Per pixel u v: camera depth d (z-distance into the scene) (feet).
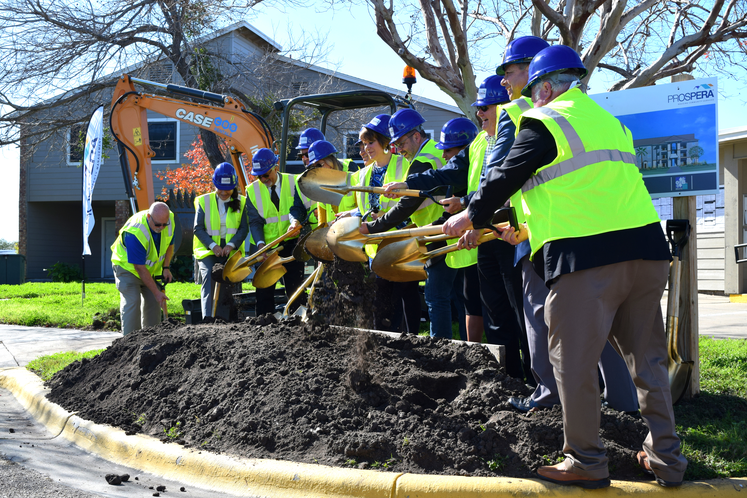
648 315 8.84
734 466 9.84
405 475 9.44
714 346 20.81
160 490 10.30
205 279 22.22
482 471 9.65
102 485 10.54
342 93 25.50
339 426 11.05
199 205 22.35
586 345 8.53
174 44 45.37
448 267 15.88
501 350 13.06
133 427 12.67
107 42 44.34
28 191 70.90
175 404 13.12
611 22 26.81
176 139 66.39
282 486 9.90
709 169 13.43
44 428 14.28
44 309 37.45
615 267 8.41
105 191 69.10
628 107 14.14
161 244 21.03
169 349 15.31
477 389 11.96
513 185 8.78
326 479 9.64
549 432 9.97
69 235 75.20
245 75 48.52
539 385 11.13
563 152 8.56
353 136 52.75
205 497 10.08
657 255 8.52
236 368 13.42
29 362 21.24
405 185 13.08
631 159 8.95
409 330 17.35
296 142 50.98
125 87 28.60
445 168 13.98
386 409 11.32
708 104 13.42
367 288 16.37
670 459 8.85
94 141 27.50
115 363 16.15
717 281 47.85
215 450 11.19
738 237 45.16
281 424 11.34
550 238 8.62
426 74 28.25
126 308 20.57
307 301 19.02
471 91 28.40
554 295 8.71
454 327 25.34
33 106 45.78
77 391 15.61
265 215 21.26
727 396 14.35
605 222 8.42
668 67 32.99
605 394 11.57
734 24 28.63
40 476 10.84
